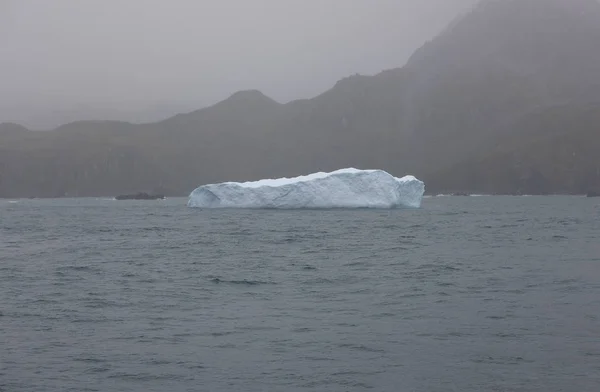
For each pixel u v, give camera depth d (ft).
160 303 83.05
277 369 55.72
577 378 52.54
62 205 586.04
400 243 158.61
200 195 319.27
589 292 86.53
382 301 82.79
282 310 77.97
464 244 155.12
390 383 52.34
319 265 117.80
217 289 93.30
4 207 524.52
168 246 156.35
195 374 54.65
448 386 51.49
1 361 58.23
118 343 63.77
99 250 149.07
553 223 236.63
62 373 55.01
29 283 99.91
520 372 54.19
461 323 70.18
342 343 62.95
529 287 91.30
